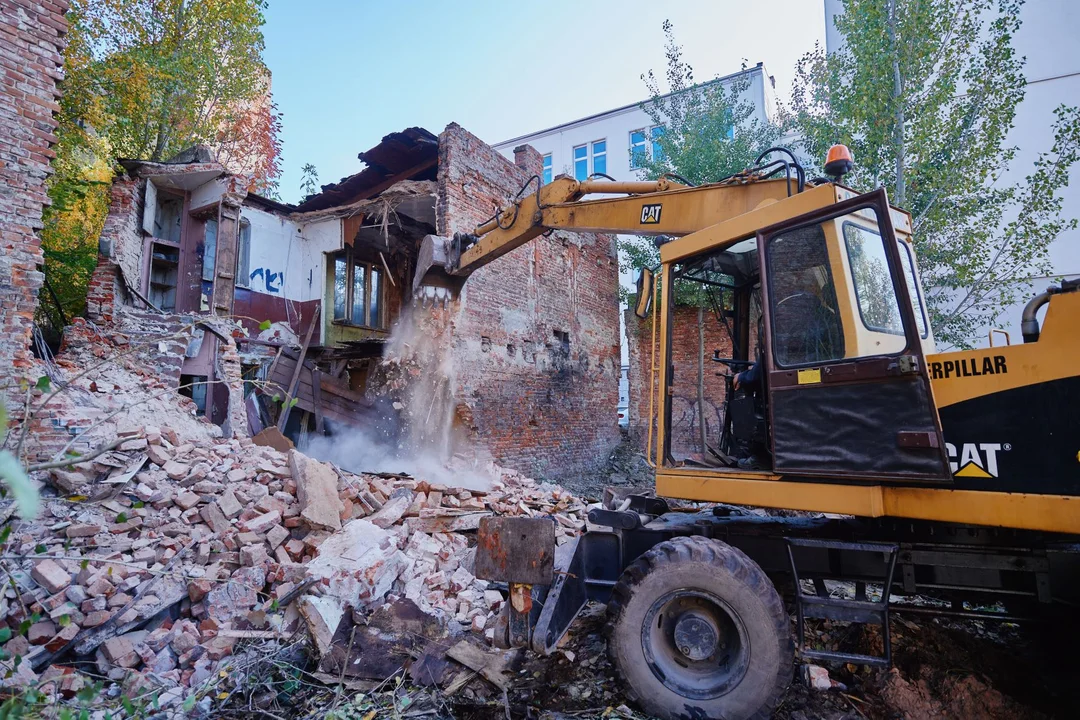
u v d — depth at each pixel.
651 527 3.96
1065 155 8.80
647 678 3.20
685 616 3.28
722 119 14.14
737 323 4.21
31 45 4.94
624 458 14.45
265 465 5.46
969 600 3.68
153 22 11.39
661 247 3.99
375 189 11.66
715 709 3.05
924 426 2.81
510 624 3.56
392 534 5.12
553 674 3.65
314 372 10.45
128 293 8.45
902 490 2.97
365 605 4.23
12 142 4.79
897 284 2.97
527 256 11.79
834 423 3.09
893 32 8.66
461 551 5.51
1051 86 11.36
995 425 2.78
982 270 9.07
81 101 10.07
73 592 3.62
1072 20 11.23
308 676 3.61
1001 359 2.81
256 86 14.41
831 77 9.59
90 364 6.61
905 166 8.83
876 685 3.41
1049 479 2.63
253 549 4.35
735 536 3.77
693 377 4.49
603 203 5.22
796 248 3.35
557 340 12.66
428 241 7.11
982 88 8.52
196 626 3.88
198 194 9.91
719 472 3.51
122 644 3.50
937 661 3.62
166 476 4.97
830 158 3.44
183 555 4.28
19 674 3.04
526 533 3.55
